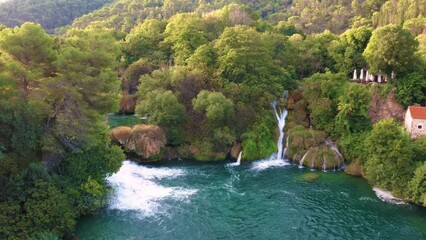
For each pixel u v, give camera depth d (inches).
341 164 2440.9
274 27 4421.8
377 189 2106.3
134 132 2529.5
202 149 2605.8
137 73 3348.9
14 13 7057.1
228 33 3024.1
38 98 1718.8
